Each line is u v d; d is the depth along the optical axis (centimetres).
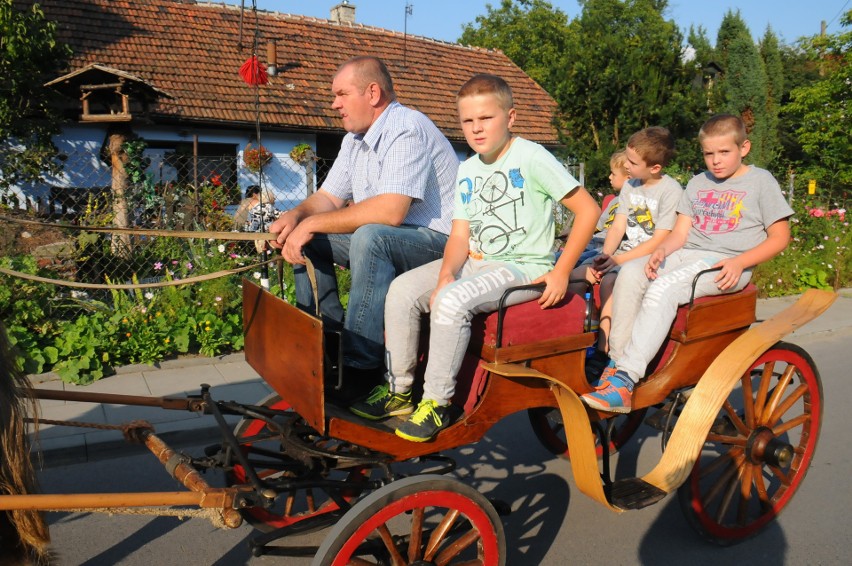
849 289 1078
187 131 1362
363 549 277
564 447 481
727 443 370
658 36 1248
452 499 271
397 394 293
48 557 270
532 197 311
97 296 742
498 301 291
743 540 380
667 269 395
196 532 385
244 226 947
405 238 315
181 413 525
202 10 1645
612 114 1232
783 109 2211
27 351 599
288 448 306
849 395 623
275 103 1459
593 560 362
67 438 473
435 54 1939
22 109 1119
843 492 440
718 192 397
